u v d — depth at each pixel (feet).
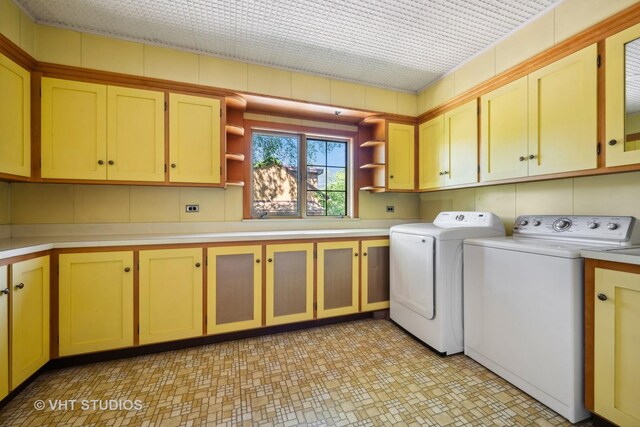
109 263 6.34
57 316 6.00
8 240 6.27
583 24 5.66
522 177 6.61
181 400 5.19
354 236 8.63
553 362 4.84
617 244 5.03
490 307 6.09
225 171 7.95
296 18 6.61
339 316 8.70
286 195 9.93
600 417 4.40
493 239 6.43
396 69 8.96
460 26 6.93
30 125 6.28
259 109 9.26
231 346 7.27
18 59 5.95
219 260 7.23
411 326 7.77
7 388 4.88
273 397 5.29
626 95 4.87
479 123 7.80
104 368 6.22
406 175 10.13
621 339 4.13
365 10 6.36
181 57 7.63
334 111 9.46
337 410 4.96
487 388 5.55
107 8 6.20
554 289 4.82
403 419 4.74
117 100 6.92
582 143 5.44
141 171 7.09
